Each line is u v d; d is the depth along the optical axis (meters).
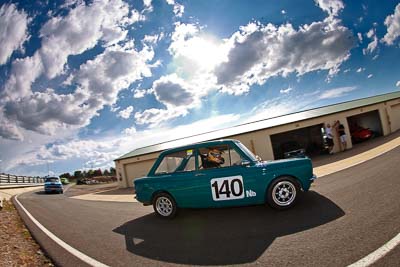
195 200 5.48
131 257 3.99
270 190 5.05
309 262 3.02
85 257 4.24
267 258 3.29
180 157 5.80
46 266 4.09
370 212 4.29
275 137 22.92
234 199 5.20
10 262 4.31
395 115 20.91
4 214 9.71
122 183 21.03
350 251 3.11
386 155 10.64
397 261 2.74
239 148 5.39
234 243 3.94
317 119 18.50
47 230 6.55
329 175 8.66
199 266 3.37
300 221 4.39
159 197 5.90
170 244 4.32
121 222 6.46
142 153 20.92
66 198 16.14
